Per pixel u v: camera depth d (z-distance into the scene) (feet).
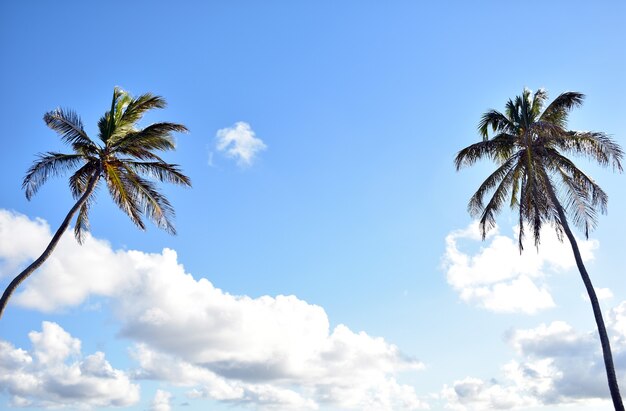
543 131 97.14
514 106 108.78
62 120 95.71
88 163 98.68
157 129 97.86
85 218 102.32
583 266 98.37
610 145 97.35
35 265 89.45
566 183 104.99
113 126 97.45
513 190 110.22
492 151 107.14
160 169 101.19
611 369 91.20
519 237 108.68
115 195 101.04
